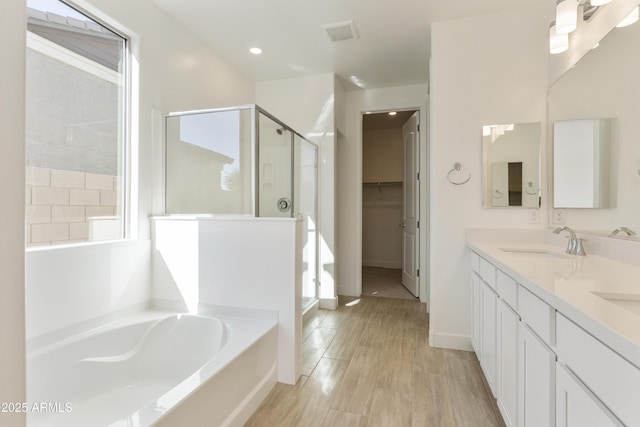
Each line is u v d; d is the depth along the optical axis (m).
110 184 2.09
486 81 2.48
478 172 2.50
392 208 6.04
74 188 1.86
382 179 5.89
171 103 2.52
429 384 2.02
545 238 2.37
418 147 3.92
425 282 3.88
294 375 2.02
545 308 1.06
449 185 2.55
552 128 2.29
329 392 1.93
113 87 2.11
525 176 2.40
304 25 2.65
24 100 0.66
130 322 2.00
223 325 1.98
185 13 2.48
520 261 1.56
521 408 1.29
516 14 2.43
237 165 2.42
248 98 3.70
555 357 1.01
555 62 2.26
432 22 2.59
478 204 2.50
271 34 2.79
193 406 1.29
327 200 3.66
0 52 0.62
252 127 2.40
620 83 1.61
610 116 1.69
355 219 4.12
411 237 4.21
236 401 1.60
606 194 1.71
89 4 1.88
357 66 3.43
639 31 1.50
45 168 1.71
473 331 2.33
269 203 2.60
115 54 2.12
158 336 2.06
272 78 3.74
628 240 1.52
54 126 1.75
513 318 1.40
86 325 1.84
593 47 1.84
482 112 2.48
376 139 5.92
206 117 2.47
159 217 2.28
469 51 2.51
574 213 2.03
